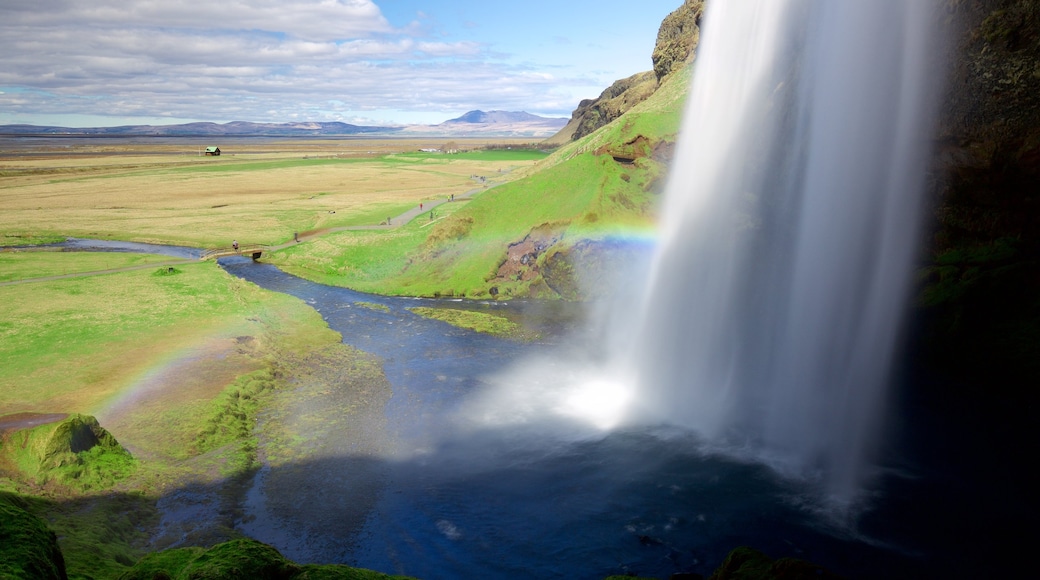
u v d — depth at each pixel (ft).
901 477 107.34
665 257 170.81
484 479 110.22
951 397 133.69
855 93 126.00
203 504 100.32
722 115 162.30
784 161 150.61
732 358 150.41
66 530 83.87
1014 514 96.53
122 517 93.97
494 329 204.03
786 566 63.57
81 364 155.33
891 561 86.02
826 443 119.96
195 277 262.26
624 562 86.94
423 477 111.04
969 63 164.04
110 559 76.95
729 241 158.20
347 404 142.61
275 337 188.14
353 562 87.51
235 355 165.37
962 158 171.94
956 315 155.12
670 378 153.38
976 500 100.37
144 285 245.45
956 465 110.52
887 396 135.44
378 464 115.44
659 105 330.95
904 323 147.74
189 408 131.13
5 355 161.07
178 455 114.62
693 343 158.51
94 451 107.14
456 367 168.45
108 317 197.67
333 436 126.31
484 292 252.83
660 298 168.76
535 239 265.54
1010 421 123.75
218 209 453.99
